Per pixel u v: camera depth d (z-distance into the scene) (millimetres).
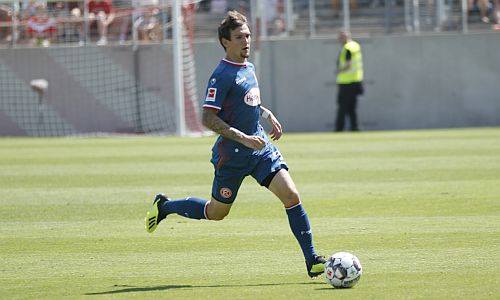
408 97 83562
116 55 83562
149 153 59344
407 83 83562
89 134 83062
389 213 34750
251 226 32875
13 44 84312
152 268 26281
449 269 24828
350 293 22141
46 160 56281
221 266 26328
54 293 23156
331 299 21500
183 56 79875
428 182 42781
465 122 83375
